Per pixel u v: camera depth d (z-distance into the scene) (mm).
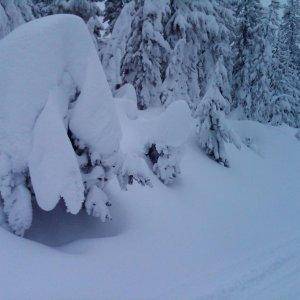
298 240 11258
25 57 7984
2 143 7688
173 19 20297
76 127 8156
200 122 16719
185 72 20609
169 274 7992
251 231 11680
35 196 8312
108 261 7848
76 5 22922
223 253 9609
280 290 7883
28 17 19000
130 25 19328
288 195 16500
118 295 6898
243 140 21359
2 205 7863
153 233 9586
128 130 13406
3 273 6492
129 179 9117
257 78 30578
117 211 9883
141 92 19656
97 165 8391
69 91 8508
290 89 39938
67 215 9266
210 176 15023
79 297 6578
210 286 7734
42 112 7656
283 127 28078
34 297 6258
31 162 7523
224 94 16969
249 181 16562
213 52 22844
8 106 7793
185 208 11672
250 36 30250
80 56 8695
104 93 8188
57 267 7082
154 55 19578
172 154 12453
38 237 8469
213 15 21953
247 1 30062
